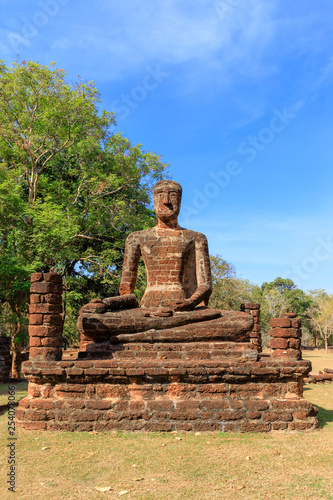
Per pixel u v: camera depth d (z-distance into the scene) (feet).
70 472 16.03
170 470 16.21
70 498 13.76
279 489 14.43
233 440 20.34
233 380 23.29
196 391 23.16
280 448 19.04
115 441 20.11
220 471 16.11
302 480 15.23
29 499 13.69
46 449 18.84
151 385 23.20
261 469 16.31
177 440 20.30
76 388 23.07
